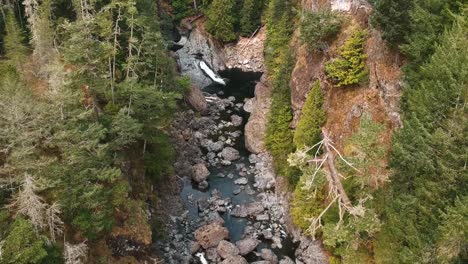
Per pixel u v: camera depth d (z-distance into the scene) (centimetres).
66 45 4419
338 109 4434
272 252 4378
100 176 3419
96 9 5125
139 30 4806
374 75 4125
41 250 2711
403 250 2784
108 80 4362
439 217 2628
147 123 4581
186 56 8119
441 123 2750
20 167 2978
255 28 8000
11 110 2956
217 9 7788
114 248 3816
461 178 2608
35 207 2828
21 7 5853
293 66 5519
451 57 2720
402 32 3703
